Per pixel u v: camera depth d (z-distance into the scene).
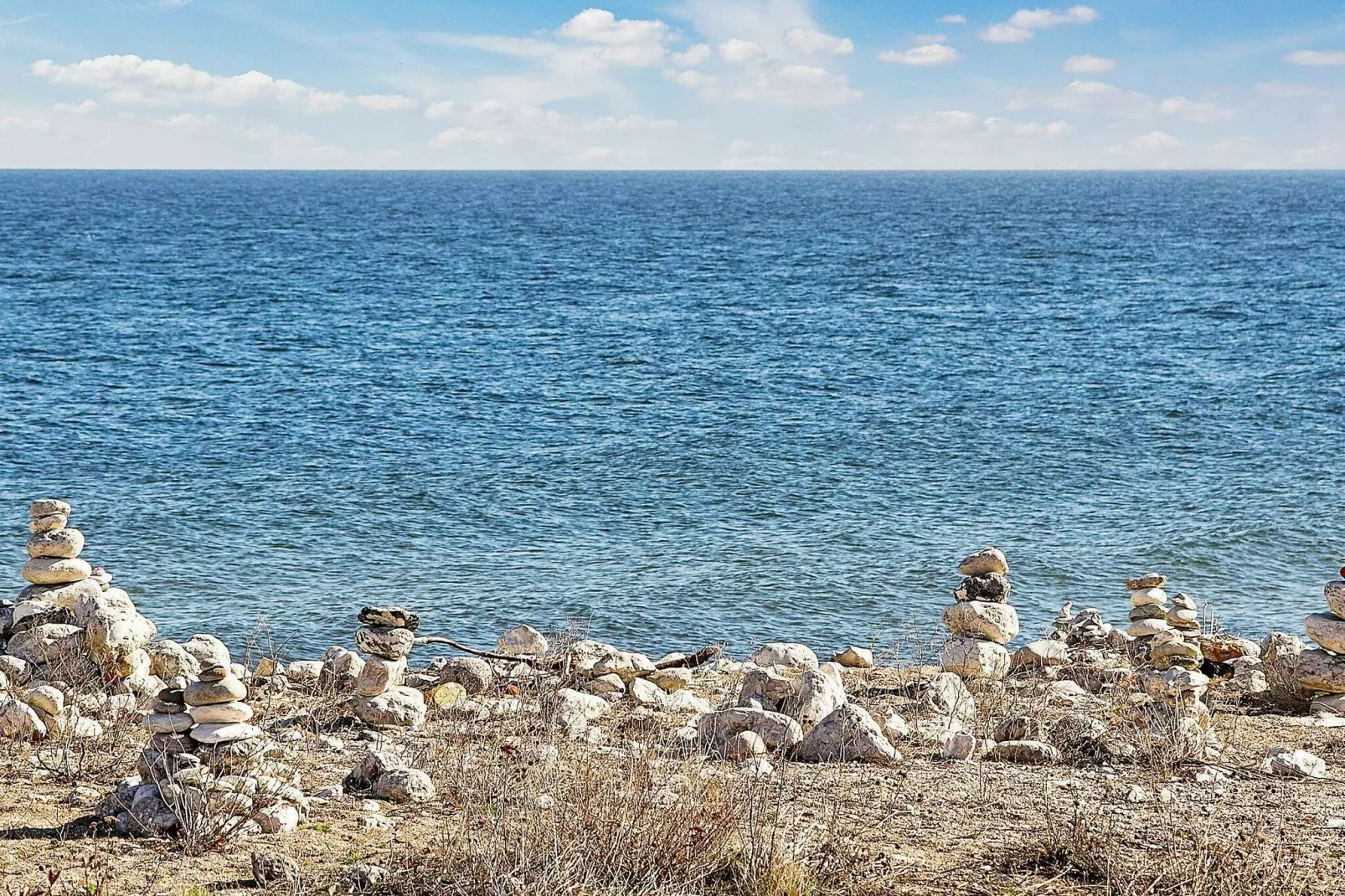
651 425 33.81
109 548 21.66
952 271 85.12
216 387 39.53
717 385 40.66
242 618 18.20
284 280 76.75
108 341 49.53
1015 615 13.55
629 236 124.25
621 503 25.42
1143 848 7.46
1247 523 23.81
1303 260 94.00
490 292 70.94
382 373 42.81
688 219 162.50
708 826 7.10
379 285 74.62
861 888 6.73
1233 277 80.25
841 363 45.66
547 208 198.50
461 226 142.25
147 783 7.64
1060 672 13.72
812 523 24.00
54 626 11.23
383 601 19.09
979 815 8.13
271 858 6.79
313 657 16.78
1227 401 37.72
